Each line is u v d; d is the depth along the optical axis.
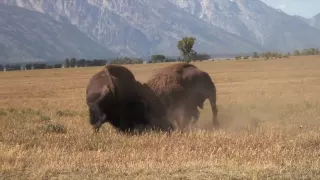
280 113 32.16
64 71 176.12
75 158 16.61
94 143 20.41
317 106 35.31
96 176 13.80
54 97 59.16
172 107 25.95
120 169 14.48
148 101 25.03
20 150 18.09
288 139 20.50
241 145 19.23
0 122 28.80
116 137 22.05
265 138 20.75
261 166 14.61
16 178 13.74
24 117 32.12
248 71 116.88
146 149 18.88
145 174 13.89
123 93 24.23
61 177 13.72
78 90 73.62
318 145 19.31
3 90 79.12
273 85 65.81
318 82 69.94
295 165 14.75
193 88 26.64
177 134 22.59
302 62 155.62
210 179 13.26
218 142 19.95
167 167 14.57
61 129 24.80
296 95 47.41
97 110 24.41
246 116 31.38
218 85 68.50
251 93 52.31
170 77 26.20
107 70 24.52
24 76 143.38
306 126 25.30
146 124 24.89
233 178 13.35
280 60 179.12
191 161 15.70
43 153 17.61
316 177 13.46
